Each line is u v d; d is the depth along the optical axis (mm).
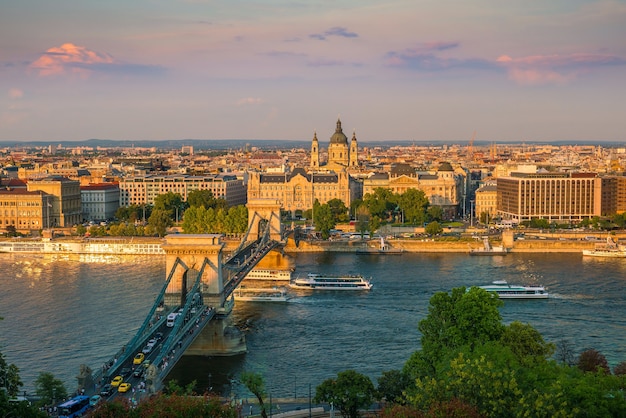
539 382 174375
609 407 158625
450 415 154000
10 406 149500
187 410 164875
